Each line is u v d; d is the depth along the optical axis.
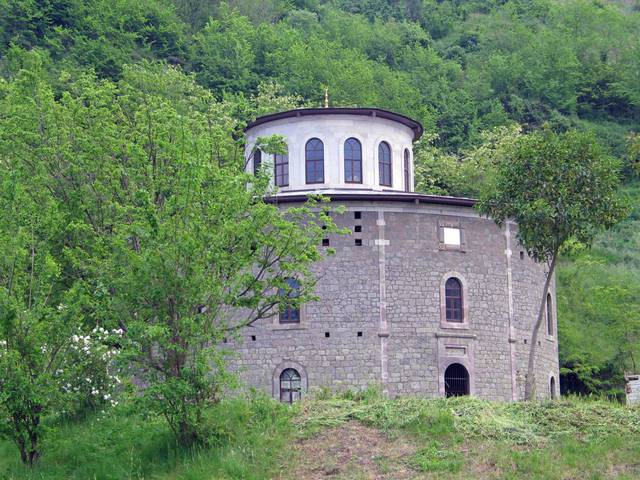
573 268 69.31
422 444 29.67
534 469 27.22
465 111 102.12
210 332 31.70
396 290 44.00
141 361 32.03
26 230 32.22
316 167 47.62
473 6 145.00
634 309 64.12
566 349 60.62
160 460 30.59
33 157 39.22
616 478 26.34
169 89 68.94
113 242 32.06
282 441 30.53
